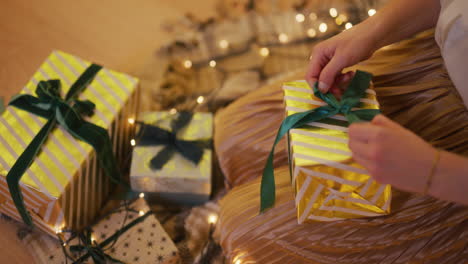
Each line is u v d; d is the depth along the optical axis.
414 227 0.67
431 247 0.66
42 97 0.81
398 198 0.67
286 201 0.72
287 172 0.76
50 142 0.79
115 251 0.79
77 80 0.85
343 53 0.69
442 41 0.65
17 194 0.76
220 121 0.89
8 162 0.77
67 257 0.80
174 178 0.84
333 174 0.63
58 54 0.89
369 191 0.65
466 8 0.61
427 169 0.55
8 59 1.05
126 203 0.87
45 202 0.76
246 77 1.07
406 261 0.67
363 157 0.57
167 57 1.09
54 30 1.10
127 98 0.85
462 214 0.65
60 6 1.14
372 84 0.70
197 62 1.09
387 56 0.76
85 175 0.79
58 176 0.76
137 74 1.06
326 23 1.17
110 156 0.83
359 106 0.67
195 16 1.16
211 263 0.84
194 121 0.91
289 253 0.70
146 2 1.17
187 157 0.86
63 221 0.78
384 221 0.67
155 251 0.80
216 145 0.87
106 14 1.14
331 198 0.65
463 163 0.55
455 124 0.67
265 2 1.20
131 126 0.90
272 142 0.81
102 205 0.89
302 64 1.10
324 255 0.69
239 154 0.84
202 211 0.90
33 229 0.85
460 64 0.63
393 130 0.56
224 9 1.18
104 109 0.83
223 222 0.76
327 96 0.68
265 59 1.10
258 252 0.72
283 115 0.81
